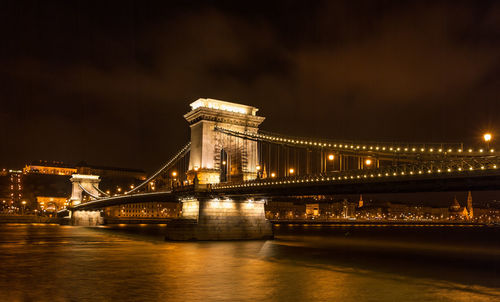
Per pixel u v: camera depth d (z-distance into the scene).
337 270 33.06
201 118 63.47
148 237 73.44
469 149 30.02
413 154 34.16
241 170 63.53
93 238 69.69
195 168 63.62
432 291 24.88
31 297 22.55
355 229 166.50
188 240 57.69
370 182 36.47
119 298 22.36
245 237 60.34
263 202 63.00
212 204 59.19
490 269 35.53
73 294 23.25
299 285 26.12
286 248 50.78
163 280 27.50
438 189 33.69
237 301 21.84
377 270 33.78
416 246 70.75
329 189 41.56
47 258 39.34
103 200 108.50
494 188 30.97
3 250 47.38
